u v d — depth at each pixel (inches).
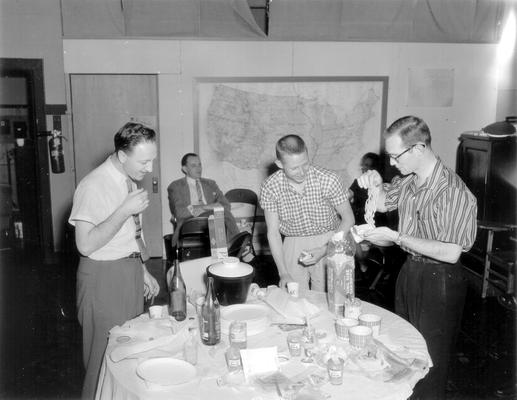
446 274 88.8
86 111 207.9
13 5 196.1
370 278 178.7
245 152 216.5
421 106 222.2
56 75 203.6
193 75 209.5
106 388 67.8
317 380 64.2
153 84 209.2
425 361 69.8
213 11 204.5
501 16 216.2
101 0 199.0
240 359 67.2
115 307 93.0
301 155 98.3
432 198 87.6
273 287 92.9
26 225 229.6
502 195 188.9
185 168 194.2
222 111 212.7
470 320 148.8
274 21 207.3
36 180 210.4
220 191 199.0
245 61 210.4
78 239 88.6
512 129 184.2
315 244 113.7
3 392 111.7
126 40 204.2
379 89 218.7
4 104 241.3
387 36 214.2
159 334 75.9
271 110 214.7
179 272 87.7
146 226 215.3
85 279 92.4
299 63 213.2
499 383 114.7
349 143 220.8
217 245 95.0
